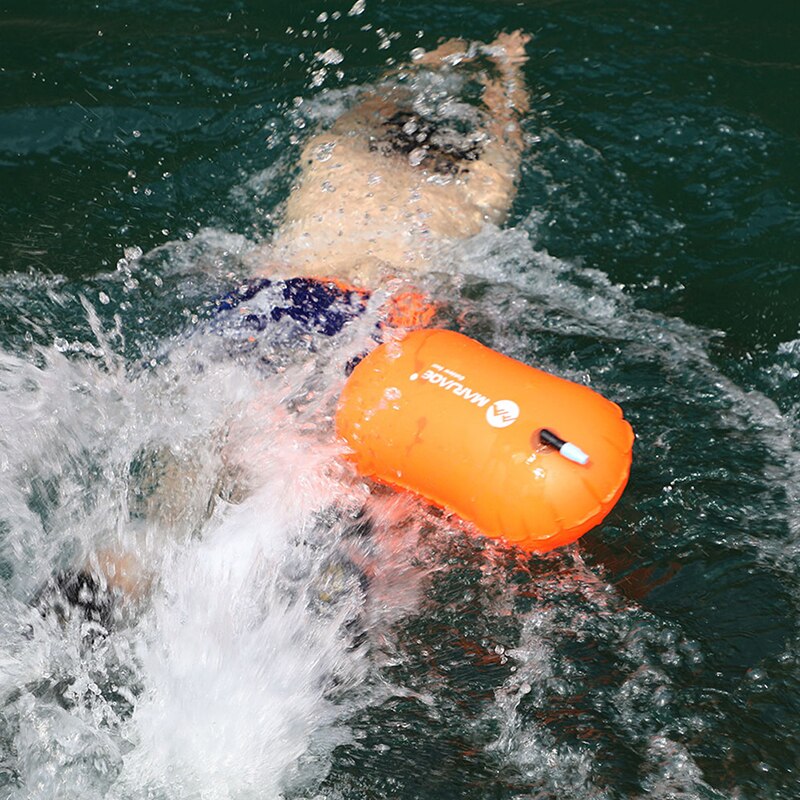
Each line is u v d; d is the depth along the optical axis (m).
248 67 5.30
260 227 4.46
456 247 4.16
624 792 2.51
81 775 2.64
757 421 3.65
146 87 5.19
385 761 2.65
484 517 2.93
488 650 2.90
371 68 5.25
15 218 4.50
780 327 4.05
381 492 3.17
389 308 3.69
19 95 5.12
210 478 3.22
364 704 2.79
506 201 4.45
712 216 4.52
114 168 4.77
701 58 5.36
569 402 2.95
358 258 3.93
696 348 3.96
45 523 3.15
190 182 4.70
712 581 3.05
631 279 4.24
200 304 4.03
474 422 2.91
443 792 2.57
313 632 2.92
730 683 2.76
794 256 4.35
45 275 4.20
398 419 2.99
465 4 5.70
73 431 3.43
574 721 2.70
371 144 4.47
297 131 4.91
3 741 2.70
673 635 2.90
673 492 3.34
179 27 5.58
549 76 5.20
